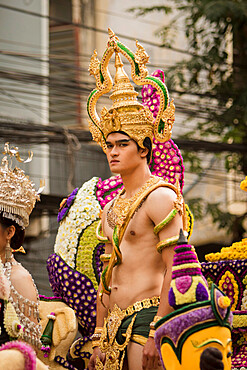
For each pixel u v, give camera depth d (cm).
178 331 511
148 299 654
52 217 1975
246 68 2316
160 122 693
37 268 1917
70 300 830
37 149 2016
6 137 1678
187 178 2517
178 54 2586
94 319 826
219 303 509
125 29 2572
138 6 2608
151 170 787
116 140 679
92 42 2461
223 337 513
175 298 518
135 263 663
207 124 2353
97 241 832
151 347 620
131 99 692
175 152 785
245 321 755
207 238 2434
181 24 2614
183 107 2162
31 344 624
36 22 2205
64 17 2433
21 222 659
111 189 852
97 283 828
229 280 785
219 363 500
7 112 2108
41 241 1945
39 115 2136
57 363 790
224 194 2538
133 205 665
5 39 2202
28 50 2186
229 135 2261
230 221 2217
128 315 657
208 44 2269
